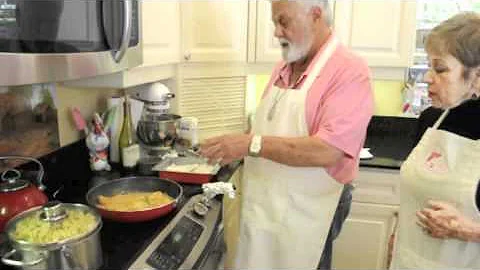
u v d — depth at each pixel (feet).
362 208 7.04
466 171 3.70
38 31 2.84
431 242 4.00
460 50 3.34
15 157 4.30
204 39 6.67
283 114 4.65
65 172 5.33
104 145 5.58
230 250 6.23
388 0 6.80
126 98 5.98
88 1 3.34
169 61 6.08
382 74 7.16
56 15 2.99
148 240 3.80
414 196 4.14
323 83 4.40
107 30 3.65
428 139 4.15
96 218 3.39
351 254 7.30
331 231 5.28
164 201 4.36
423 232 4.04
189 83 6.88
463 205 3.69
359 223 7.13
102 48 3.62
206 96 7.12
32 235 3.05
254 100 8.49
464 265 3.86
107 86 5.16
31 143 4.70
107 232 3.94
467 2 7.73
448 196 3.78
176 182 5.11
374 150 7.52
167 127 6.26
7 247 3.20
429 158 4.03
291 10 4.38
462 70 3.42
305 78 4.56
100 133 5.53
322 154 4.18
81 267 3.12
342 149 4.23
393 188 6.84
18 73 2.68
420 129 4.61
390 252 5.20
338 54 4.46
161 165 5.64
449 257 3.89
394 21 6.86
